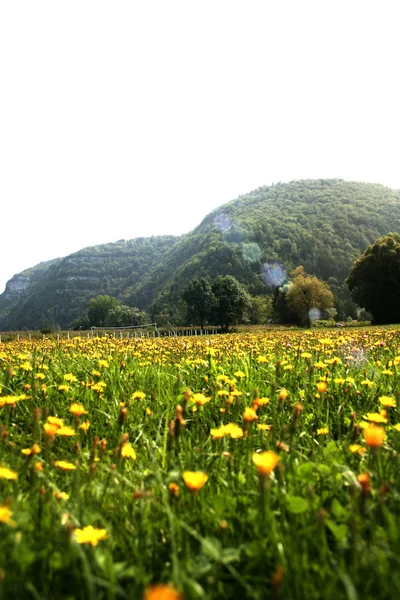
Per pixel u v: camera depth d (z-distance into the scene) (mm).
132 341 10492
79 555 1422
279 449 2473
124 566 1505
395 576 1285
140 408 3824
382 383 4496
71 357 6996
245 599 1421
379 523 1742
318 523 1591
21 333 45625
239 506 1923
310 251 169875
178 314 123375
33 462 2168
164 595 738
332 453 2590
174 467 2400
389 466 2336
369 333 12766
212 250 171625
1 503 1824
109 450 2785
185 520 1818
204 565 1487
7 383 4203
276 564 1477
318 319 76438
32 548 1493
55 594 1353
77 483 2010
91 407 3943
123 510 1972
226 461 2480
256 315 102938
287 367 5039
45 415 2877
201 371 5465
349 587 1166
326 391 4094
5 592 1272
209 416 3703
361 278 63656
